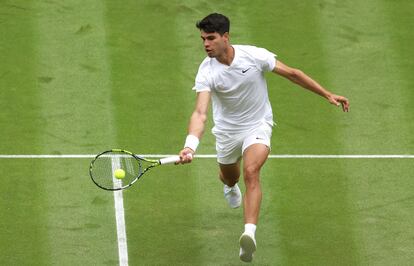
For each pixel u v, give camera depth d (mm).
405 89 39719
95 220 31703
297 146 36250
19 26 42094
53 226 31328
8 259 29672
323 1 44344
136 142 36250
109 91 38969
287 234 31297
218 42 27984
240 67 28484
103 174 33188
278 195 33344
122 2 43812
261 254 30281
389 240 31047
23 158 34938
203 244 30734
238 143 29578
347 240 31031
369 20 43469
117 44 41531
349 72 40656
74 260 29719
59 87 38969
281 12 43688
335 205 32875
